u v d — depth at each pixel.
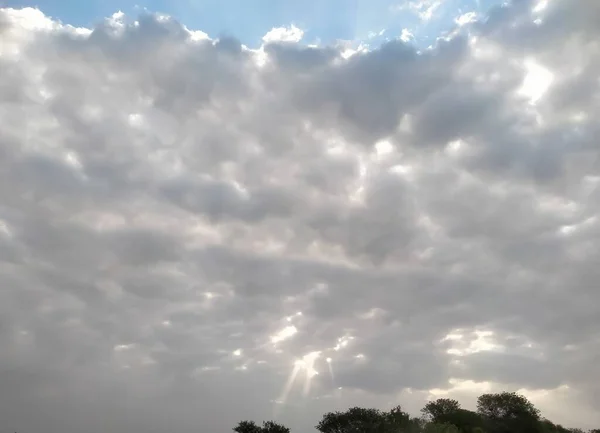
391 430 90.94
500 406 93.38
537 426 91.69
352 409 95.69
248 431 99.44
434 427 86.62
